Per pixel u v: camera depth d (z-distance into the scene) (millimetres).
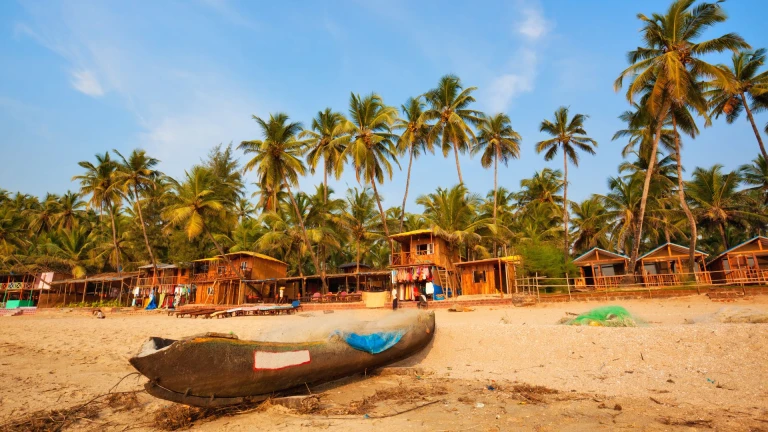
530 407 6941
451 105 35156
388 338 9836
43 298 43750
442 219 32312
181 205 35625
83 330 18891
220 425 6496
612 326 11555
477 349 11250
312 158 36500
